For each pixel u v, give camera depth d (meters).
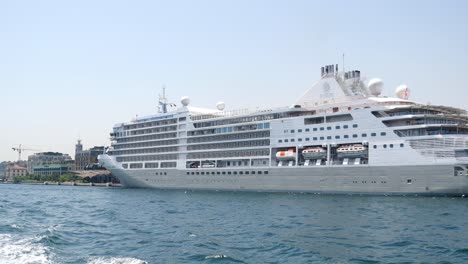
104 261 29.55
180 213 59.66
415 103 86.75
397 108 80.31
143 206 72.12
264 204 71.50
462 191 73.19
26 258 30.34
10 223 48.09
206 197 90.25
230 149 105.31
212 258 30.38
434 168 74.88
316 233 40.84
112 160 131.62
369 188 81.94
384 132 80.31
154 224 48.12
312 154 89.25
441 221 47.88
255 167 98.88
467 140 73.12
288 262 29.41
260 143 100.25
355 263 28.97
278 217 53.66
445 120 79.31
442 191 74.69
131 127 131.38
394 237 38.22
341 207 63.62
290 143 94.12
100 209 67.69
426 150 75.75
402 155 78.00
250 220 51.16
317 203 70.44
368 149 81.94
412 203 67.00
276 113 99.56
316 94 97.00
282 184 94.25
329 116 88.94
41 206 74.94
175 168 115.50
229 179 104.00
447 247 33.62
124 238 38.62
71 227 45.91
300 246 34.38
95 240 37.69
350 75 95.00
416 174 76.69
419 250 32.66
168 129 121.31
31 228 44.59
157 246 34.72
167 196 96.31
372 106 86.38
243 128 104.25
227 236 39.47
